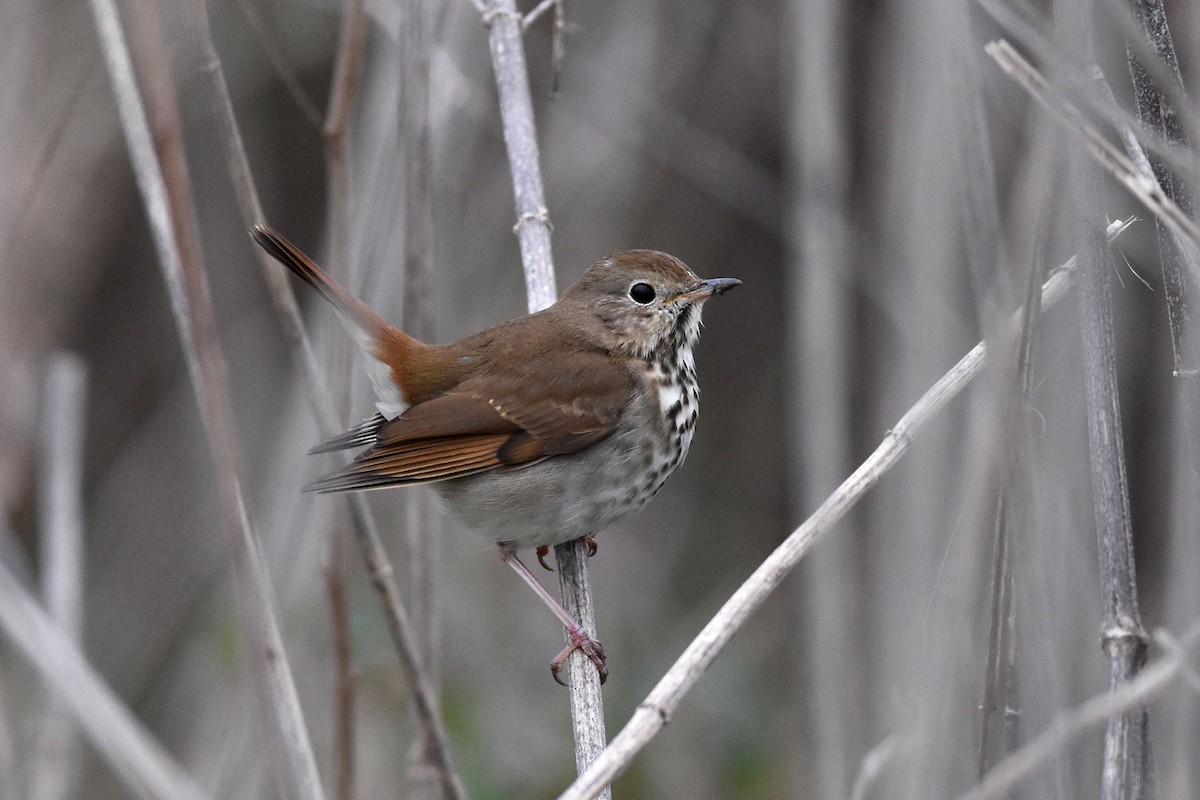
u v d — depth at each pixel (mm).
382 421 10031
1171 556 7973
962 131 6855
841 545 9492
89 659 15391
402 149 10047
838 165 10625
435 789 9523
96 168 15227
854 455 14281
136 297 16375
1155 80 7215
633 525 16344
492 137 14266
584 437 9961
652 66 14406
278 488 12219
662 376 10320
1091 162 7066
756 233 16391
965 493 7090
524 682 14188
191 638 15164
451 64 11656
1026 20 8289
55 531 10289
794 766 13281
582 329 10266
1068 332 7973
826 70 10461
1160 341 10688
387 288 12008
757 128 15117
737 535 16359
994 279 6672
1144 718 6887
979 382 7277
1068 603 7750
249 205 8203
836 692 9266
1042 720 6727
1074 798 7246
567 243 14586
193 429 16031
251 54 15070
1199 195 6465
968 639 7027
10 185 11539
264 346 15781
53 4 14617
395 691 12773
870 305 14328
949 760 6902
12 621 8203
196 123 15164
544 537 10102
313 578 12359
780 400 16500
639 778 13602
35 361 14805
